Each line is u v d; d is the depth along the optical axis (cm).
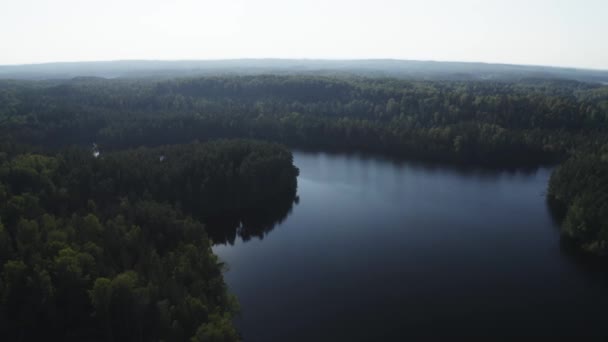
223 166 12712
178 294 6688
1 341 5988
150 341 6078
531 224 11412
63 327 6341
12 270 6394
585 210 10219
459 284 8694
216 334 5859
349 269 9281
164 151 14388
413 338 7200
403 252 9994
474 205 12800
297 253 10069
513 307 7975
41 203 9625
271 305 8044
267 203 13125
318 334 7288
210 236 11250
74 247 7256
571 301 8138
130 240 8138
